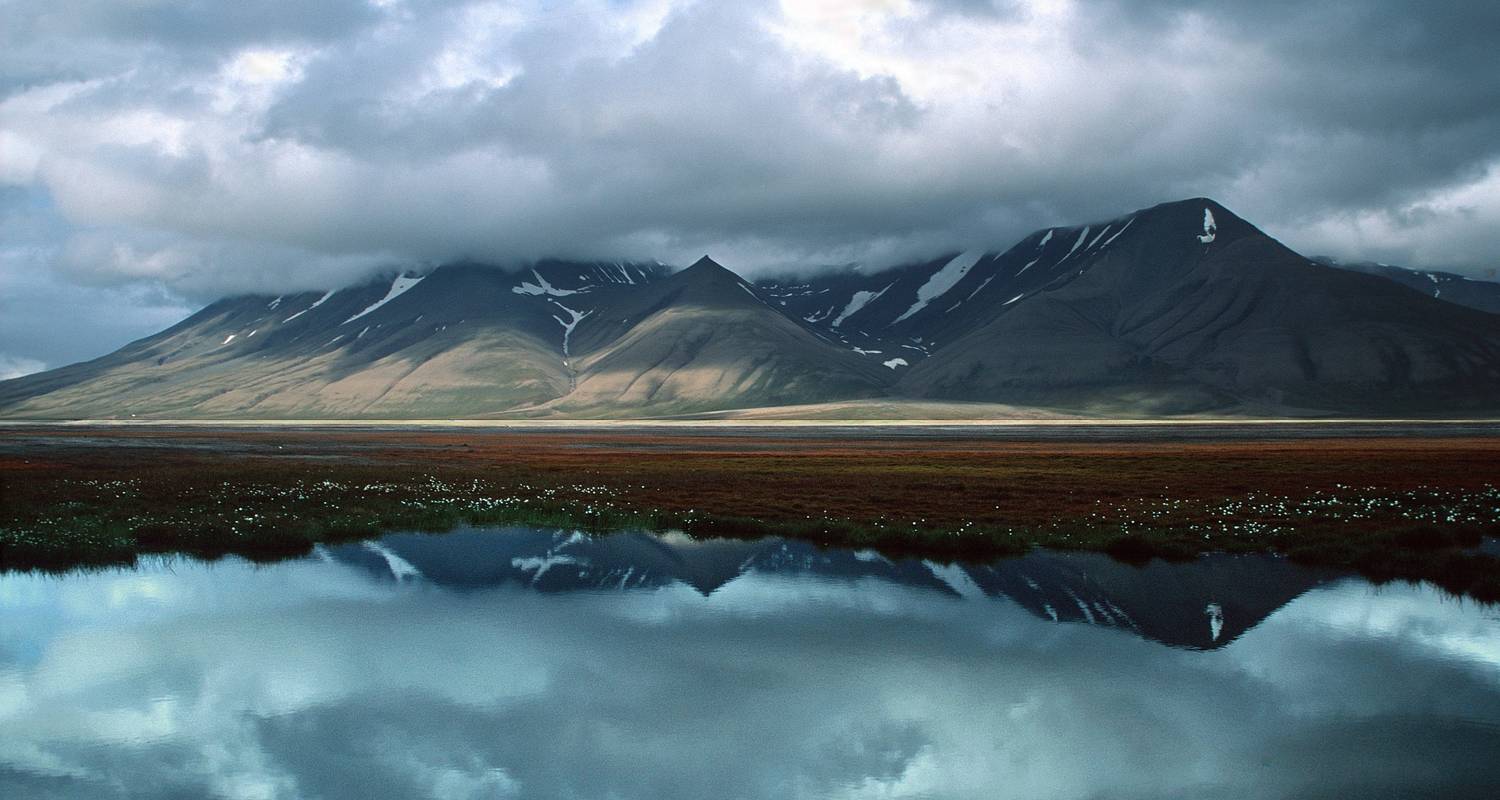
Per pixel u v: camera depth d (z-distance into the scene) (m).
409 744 17.91
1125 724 18.80
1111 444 134.00
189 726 18.98
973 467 78.12
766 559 35.88
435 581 32.06
